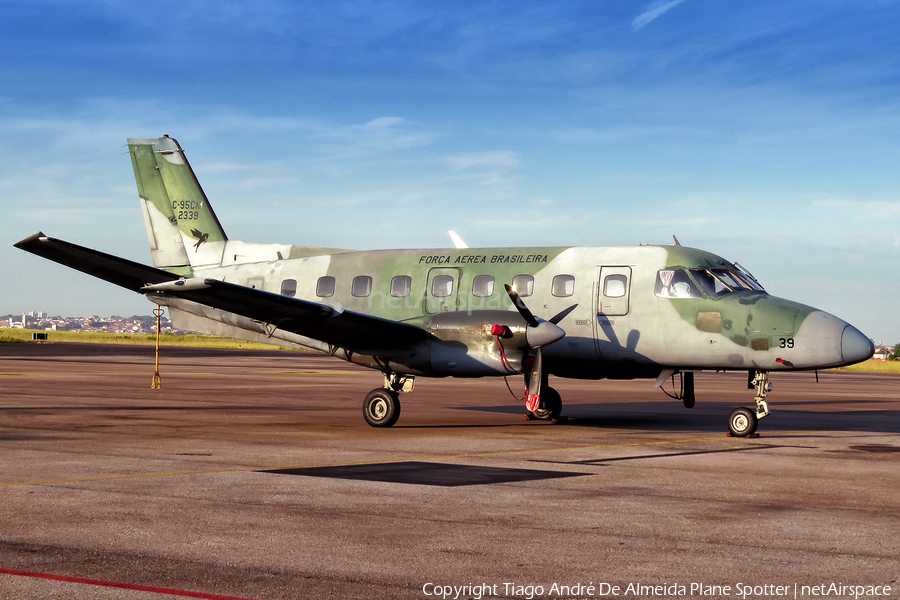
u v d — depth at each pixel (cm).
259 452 1092
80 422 1438
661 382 1472
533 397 1377
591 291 1488
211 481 860
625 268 1475
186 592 493
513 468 973
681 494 814
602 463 1022
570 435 1345
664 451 1143
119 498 766
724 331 1380
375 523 673
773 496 809
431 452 1113
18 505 732
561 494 806
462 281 1590
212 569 540
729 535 645
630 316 1455
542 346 1366
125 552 579
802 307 1362
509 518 696
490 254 1603
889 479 916
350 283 1689
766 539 633
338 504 747
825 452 1147
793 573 545
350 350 1496
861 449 1184
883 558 582
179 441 1198
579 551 594
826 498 801
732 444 1235
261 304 1355
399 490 818
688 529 663
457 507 738
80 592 490
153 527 653
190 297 1366
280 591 497
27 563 550
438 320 1424
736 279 1447
